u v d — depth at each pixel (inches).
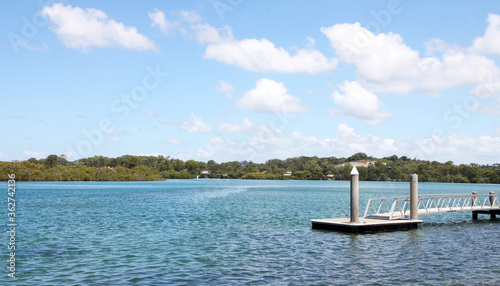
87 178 6619.1
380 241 1064.8
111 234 1160.8
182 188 4874.5
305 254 897.5
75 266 778.2
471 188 6333.7
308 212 1878.7
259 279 702.5
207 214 1732.3
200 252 911.7
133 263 806.5
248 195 3395.7
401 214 1369.3
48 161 6628.9
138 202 2432.3
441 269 782.5
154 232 1201.4
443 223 1518.2
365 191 4739.2
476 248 995.9
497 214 1785.2
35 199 2652.6
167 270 755.4
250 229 1268.5
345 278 713.6
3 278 693.3
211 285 666.2
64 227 1296.8
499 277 732.0
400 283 689.0
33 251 912.9
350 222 1226.6
